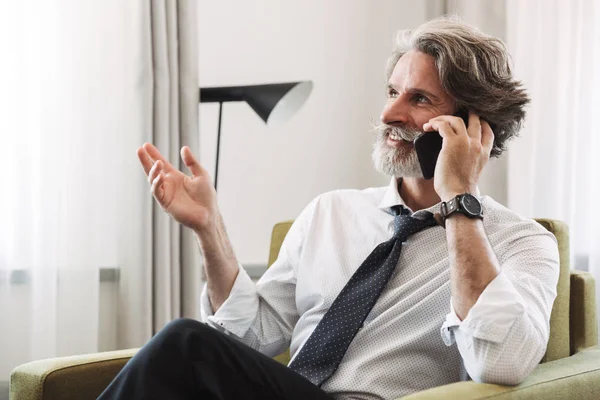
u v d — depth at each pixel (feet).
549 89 9.61
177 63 9.43
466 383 4.71
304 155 10.75
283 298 6.18
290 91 9.01
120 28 9.23
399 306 5.49
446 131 5.25
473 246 4.87
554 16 9.59
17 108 8.61
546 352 6.08
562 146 9.57
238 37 10.44
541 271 5.29
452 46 5.54
